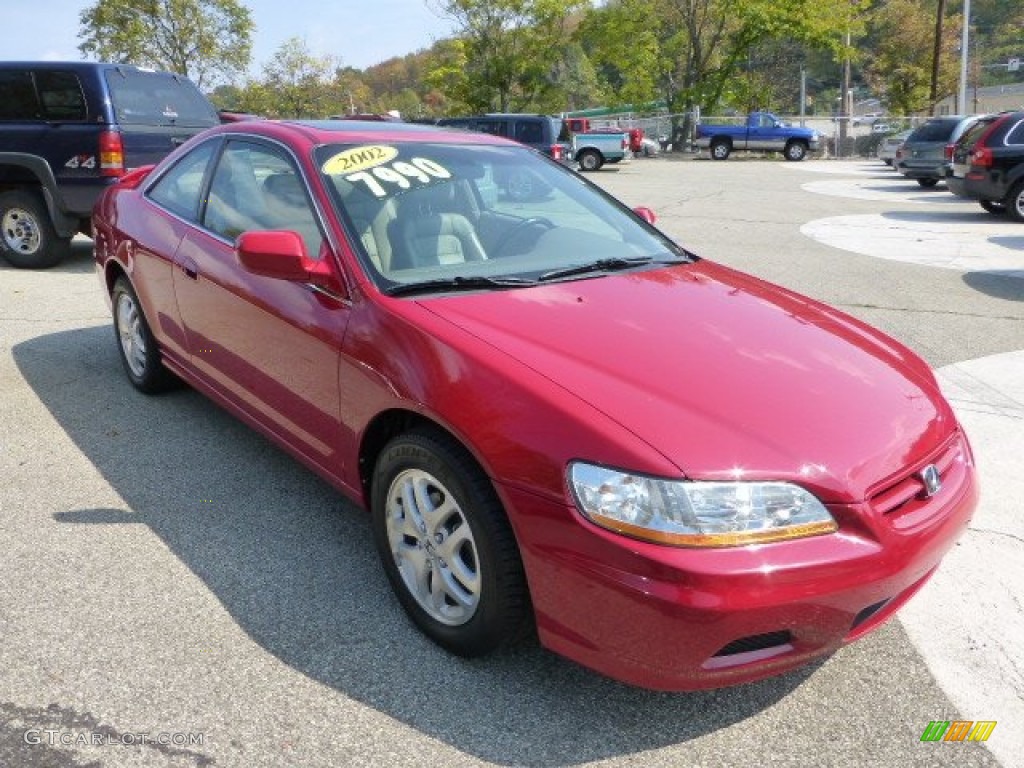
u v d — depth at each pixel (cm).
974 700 259
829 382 261
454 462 249
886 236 1177
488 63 4094
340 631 281
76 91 791
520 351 254
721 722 246
